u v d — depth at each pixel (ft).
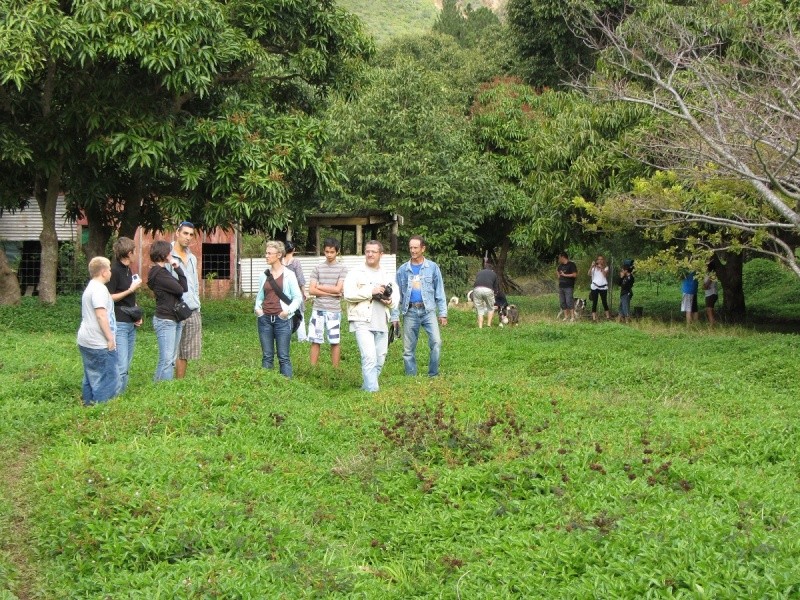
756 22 52.80
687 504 19.94
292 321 41.34
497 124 111.75
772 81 44.34
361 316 39.73
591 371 44.50
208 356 49.32
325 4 68.08
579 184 71.05
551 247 83.51
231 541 19.42
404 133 100.22
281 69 68.54
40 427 30.50
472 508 21.40
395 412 31.07
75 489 21.95
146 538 19.35
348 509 22.77
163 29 54.70
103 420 30.01
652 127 61.67
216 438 27.89
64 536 20.22
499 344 60.49
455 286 101.60
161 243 36.27
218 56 57.82
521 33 114.32
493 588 16.99
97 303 33.24
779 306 99.81
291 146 62.28
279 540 19.62
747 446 26.45
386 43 147.54
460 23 170.91
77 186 63.46
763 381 42.80
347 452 27.17
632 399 37.27
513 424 29.07
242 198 60.49
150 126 57.98
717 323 78.54
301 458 27.07
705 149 47.60
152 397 31.96
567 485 21.97
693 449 26.23
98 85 57.16
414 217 102.89
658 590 15.62
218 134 59.41
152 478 22.71
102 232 70.74
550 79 116.16
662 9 59.31
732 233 57.62
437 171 100.17
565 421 30.53
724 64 47.32
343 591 17.58
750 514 19.29
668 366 43.60
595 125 70.23
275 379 35.35
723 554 16.62
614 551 17.52
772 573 15.53
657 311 98.32
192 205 62.54
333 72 69.77
